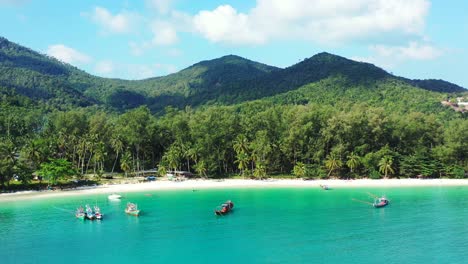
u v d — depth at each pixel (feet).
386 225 344.08
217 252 278.67
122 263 261.44
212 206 438.40
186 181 611.06
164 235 322.96
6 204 447.42
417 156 615.57
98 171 630.74
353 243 294.05
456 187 551.18
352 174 627.87
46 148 570.46
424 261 255.50
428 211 398.62
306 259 261.24
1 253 282.36
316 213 394.93
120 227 349.41
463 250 276.21
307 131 644.27
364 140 646.33
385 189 539.70
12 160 512.22
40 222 368.68
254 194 513.86
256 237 313.12
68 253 281.13
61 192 520.01
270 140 652.89
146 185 577.02
